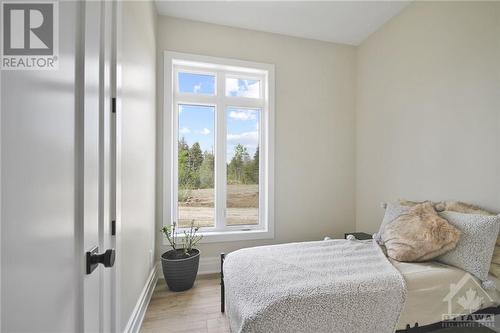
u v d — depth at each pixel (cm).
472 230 170
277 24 298
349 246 208
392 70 284
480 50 196
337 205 337
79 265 73
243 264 173
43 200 56
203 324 192
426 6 242
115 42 109
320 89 332
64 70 65
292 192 322
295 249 202
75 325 71
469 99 203
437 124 231
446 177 222
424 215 197
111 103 106
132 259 169
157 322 194
